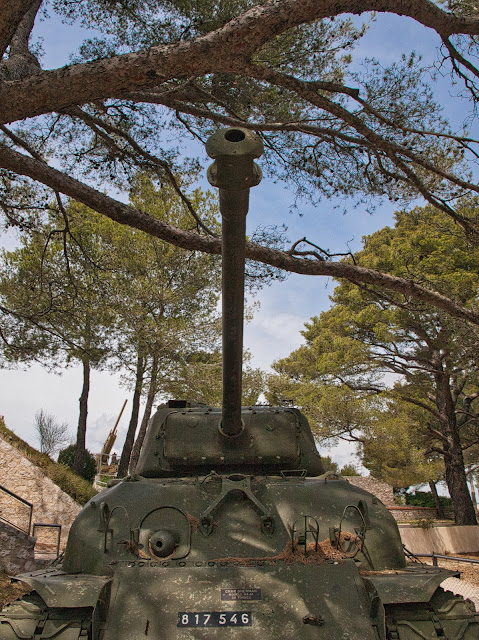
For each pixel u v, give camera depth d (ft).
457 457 86.22
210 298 80.28
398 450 84.12
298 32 36.17
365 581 17.75
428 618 16.74
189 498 21.52
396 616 16.75
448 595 17.67
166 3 35.53
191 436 26.27
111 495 22.43
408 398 86.12
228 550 19.52
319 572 18.22
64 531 68.90
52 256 68.49
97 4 35.86
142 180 43.73
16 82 23.91
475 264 65.36
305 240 37.42
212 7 34.60
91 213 71.61
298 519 20.72
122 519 20.81
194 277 75.46
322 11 24.25
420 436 92.17
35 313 45.85
